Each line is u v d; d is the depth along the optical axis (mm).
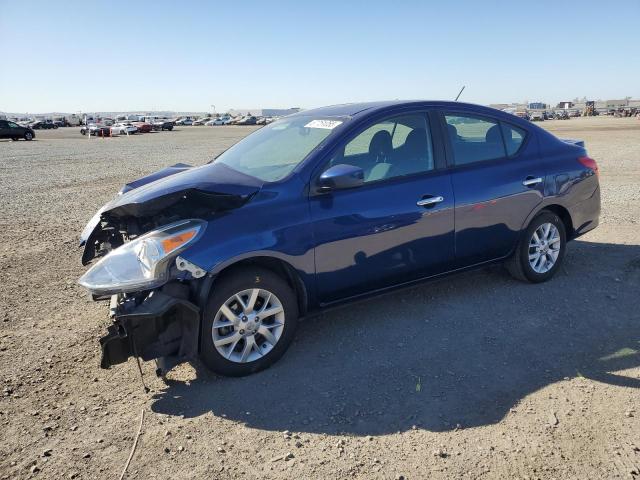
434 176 4270
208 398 3365
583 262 5652
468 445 2822
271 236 3545
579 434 2867
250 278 3514
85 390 3504
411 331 4180
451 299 4766
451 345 3928
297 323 3797
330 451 2822
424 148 4309
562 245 5105
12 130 43469
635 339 3900
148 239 3346
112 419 3166
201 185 3525
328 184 3590
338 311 4613
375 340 4059
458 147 4477
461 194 4344
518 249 4855
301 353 3912
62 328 4484
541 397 3223
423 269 4285
